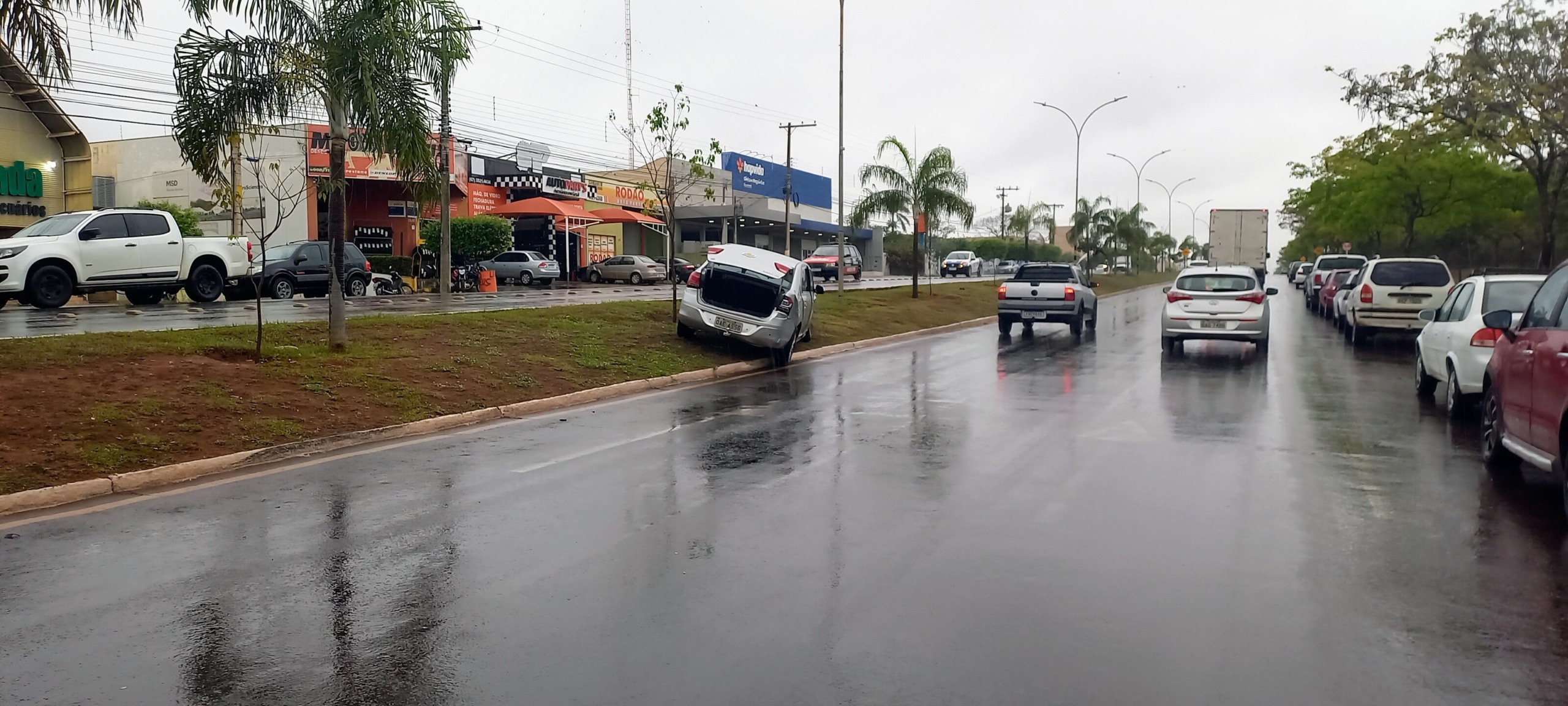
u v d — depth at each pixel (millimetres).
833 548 6449
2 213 30047
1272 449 9945
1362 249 57938
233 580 5773
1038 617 5219
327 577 5832
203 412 9930
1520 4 25219
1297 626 5082
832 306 28312
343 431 10211
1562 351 7223
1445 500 7773
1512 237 44438
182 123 12867
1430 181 39562
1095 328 27469
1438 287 21109
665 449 9859
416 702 4223
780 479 8477
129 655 4684
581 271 50438
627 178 64062
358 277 31938
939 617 5215
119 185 43688
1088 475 8680
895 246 84750
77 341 12219
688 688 4355
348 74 12938
